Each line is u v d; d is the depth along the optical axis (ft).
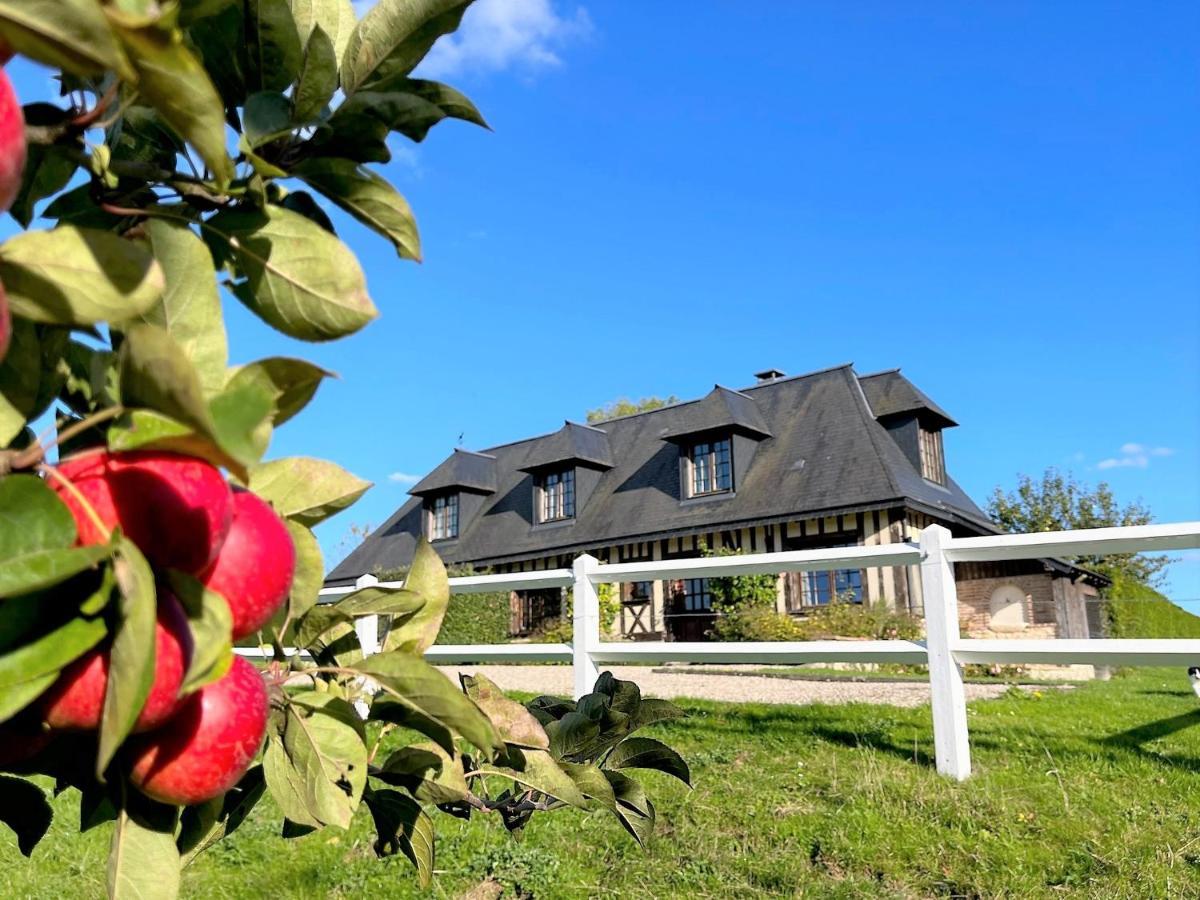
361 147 3.05
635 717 4.92
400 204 3.05
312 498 3.36
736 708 23.24
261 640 3.35
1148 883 11.13
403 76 3.13
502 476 89.86
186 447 2.09
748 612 61.16
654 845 13.29
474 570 81.66
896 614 56.49
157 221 2.54
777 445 70.18
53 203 2.97
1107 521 100.94
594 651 20.07
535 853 13.19
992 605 60.85
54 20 1.79
